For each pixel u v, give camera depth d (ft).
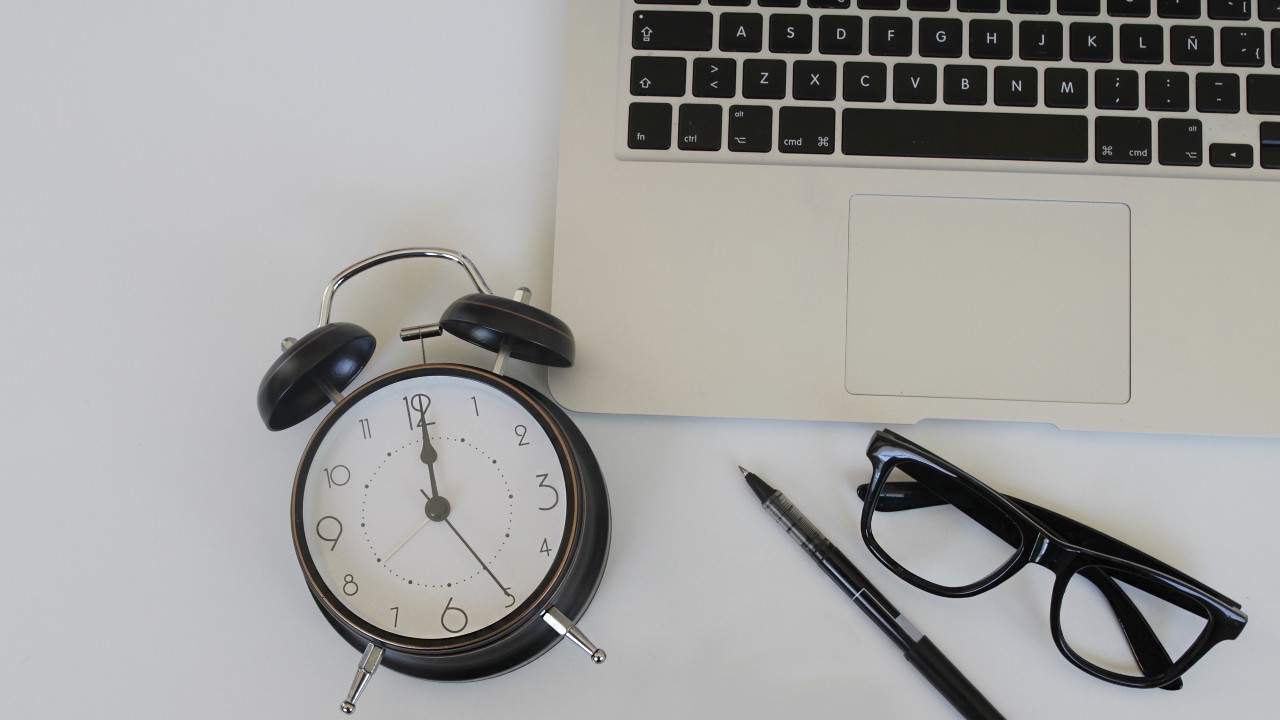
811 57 1.76
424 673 1.62
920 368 1.71
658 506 1.74
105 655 1.73
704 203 1.74
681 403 1.71
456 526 1.57
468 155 1.91
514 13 1.95
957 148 1.74
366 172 1.90
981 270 1.73
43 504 1.78
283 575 1.76
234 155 1.91
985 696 1.65
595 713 1.66
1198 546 1.72
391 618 1.54
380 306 1.85
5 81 1.94
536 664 1.68
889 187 1.74
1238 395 1.69
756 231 1.73
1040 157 1.74
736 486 1.74
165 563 1.76
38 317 1.86
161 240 1.89
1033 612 1.69
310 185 1.90
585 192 1.74
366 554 1.57
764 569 1.71
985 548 1.72
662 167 1.75
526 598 1.52
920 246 1.73
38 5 1.96
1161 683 1.57
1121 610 1.66
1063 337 1.71
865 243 1.73
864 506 1.65
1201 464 1.74
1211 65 1.76
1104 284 1.72
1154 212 1.73
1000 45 1.76
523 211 1.89
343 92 1.93
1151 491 1.74
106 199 1.90
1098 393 1.70
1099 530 1.73
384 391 1.61
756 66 1.76
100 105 1.93
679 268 1.73
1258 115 1.74
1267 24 1.76
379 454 1.61
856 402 1.70
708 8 1.77
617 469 1.75
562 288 1.73
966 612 1.69
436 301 1.86
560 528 1.55
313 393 1.65
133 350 1.85
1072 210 1.73
